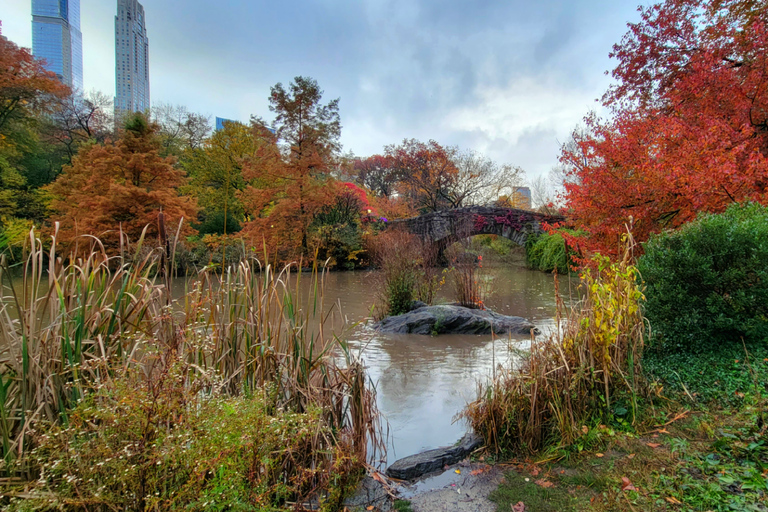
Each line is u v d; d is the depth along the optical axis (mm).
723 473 2096
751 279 3406
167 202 14859
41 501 1433
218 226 24047
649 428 2742
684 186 6391
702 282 3570
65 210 16562
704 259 3516
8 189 19016
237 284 2627
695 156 6352
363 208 22359
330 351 2939
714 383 3098
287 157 18344
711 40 8781
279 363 2607
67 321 1952
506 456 2766
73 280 2047
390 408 3906
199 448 1565
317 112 18625
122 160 15367
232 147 24391
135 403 1560
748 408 2596
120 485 1575
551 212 24344
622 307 3080
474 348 6148
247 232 15609
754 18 8203
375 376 4867
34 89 19422
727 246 3484
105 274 2145
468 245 12422
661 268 3801
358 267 19562
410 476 2631
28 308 1900
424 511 2221
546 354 3098
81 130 26422
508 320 7562
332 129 18547
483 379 4676
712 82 7426
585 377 2902
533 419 2766
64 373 1888
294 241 17703
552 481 2369
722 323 3438
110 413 1553
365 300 10523
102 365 1849
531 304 10070
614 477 2266
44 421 1597
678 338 3721
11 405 1822
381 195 42188
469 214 20500
